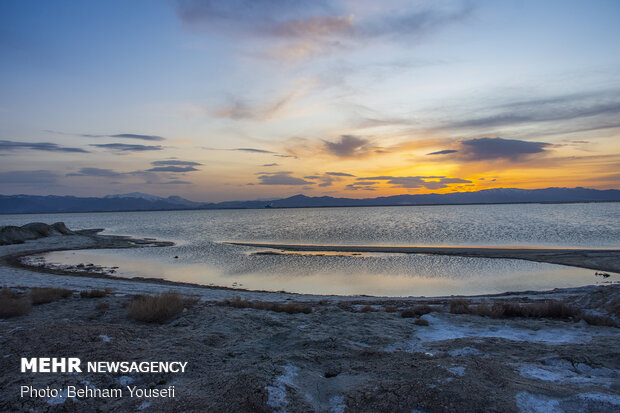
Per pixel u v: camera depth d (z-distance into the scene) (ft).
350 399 15.01
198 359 20.74
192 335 27.22
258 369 17.78
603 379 16.44
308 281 82.99
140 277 85.87
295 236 197.98
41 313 36.63
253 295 60.29
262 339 26.17
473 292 69.77
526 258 102.17
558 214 385.09
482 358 18.81
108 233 232.32
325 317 34.88
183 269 98.99
